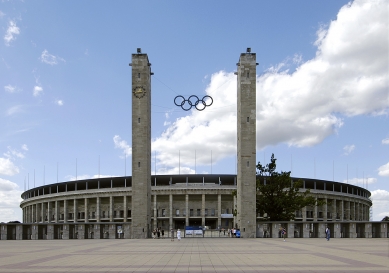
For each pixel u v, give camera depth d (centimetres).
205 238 7438
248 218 7650
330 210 13362
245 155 7825
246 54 8056
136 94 7956
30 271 2531
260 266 2711
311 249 4209
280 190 8500
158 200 12288
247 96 7962
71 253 3841
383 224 7250
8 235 7388
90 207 12950
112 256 3488
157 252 3903
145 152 7825
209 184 12250
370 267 2641
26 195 16038
